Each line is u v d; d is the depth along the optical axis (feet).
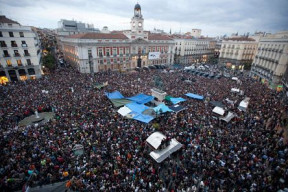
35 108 90.53
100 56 193.88
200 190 46.21
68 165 50.98
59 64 237.04
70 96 104.94
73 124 71.51
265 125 77.36
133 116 82.48
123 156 55.06
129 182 46.42
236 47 268.62
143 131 70.85
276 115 86.94
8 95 103.55
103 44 192.03
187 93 116.88
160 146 54.70
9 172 47.39
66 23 322.14
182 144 61.67
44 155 53.16
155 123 76.89
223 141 63.57
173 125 77.00
